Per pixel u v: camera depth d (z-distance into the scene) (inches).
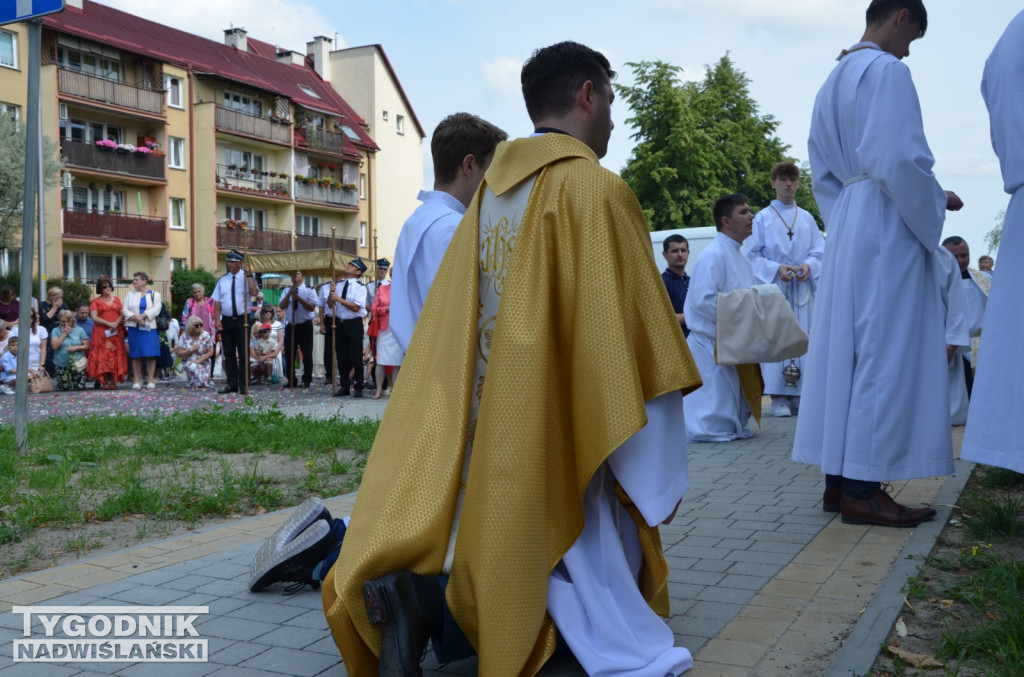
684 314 344.2
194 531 212.8
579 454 111.3
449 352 117.0
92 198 1748.3
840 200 203.3
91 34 1696.6
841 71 202.4
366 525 111.7
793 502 223.3
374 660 111.6
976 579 149.3
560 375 114.4
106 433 373.4
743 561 170.7
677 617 140.2
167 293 1851.6
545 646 111.0
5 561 189.5
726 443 331.0
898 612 136.4
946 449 194.2
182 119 1889.8
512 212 118.6
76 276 1740.9
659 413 114.3
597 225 113.0
